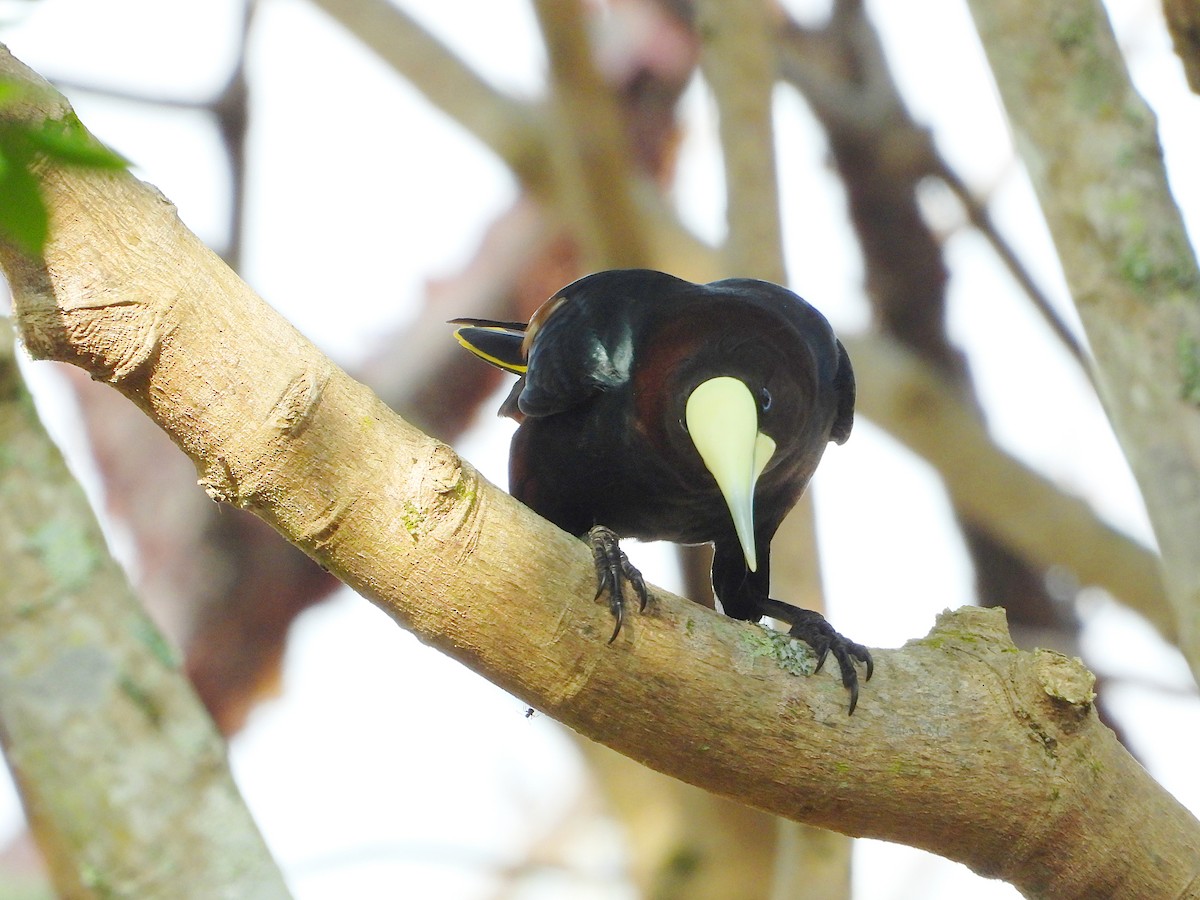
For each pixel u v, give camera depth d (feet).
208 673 70.28
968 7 35.45
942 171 62.44
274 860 28.09
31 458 28.71
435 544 22.72
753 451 30.37
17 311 20.97
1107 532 56.18
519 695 24.40
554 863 63.52
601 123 50.88
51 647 28.07
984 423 57.82
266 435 21.72
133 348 21.16
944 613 27.66
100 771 27.61
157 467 70.90
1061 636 59.98
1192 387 31.83
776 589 44.01
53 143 14.80
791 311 36.76
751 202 45.83
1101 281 32.91
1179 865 26.50
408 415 70.54
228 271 21.57
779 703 24.81
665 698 24.29
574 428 35.37
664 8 72.59
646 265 53.36
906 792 25.63
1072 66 33.42
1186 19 32.22
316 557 22.97
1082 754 26.05
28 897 27.48
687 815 55.93
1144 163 33.06
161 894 27.22
